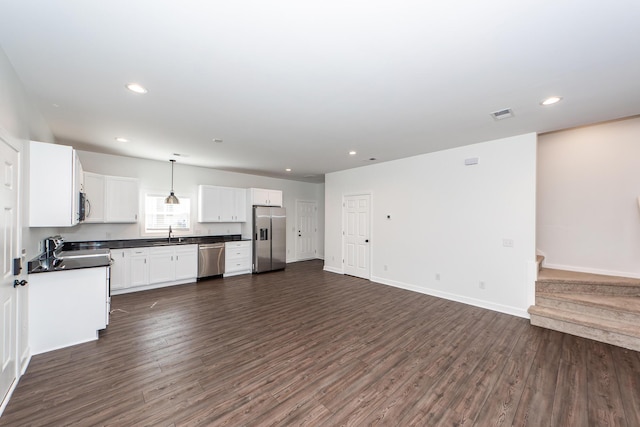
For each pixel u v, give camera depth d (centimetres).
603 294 346
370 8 141
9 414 179
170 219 568
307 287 513
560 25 152
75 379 219
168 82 222
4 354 187
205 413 183
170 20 151
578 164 415
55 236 354
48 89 233
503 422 177
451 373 232
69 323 274
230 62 193
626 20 146
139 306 400
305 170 638
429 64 194
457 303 419
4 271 188
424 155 472
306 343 287
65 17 148
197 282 550
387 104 263
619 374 230
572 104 261
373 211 561
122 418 177
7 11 142
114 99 253
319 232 869
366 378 225
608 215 390
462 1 136
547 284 359
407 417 181
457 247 428
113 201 470
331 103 262
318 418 180
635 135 373
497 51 178
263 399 198
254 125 324
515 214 370
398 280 514
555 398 200
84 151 461
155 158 512
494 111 280
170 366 240
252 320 349
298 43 171
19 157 220
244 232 669
